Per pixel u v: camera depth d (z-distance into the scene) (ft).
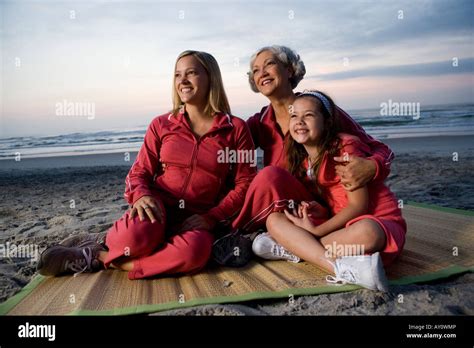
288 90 8.39
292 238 7.02
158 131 8.09
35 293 6.52
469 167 18.60
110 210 13.39
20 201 15.79
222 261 7.43
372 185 7.27
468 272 6.77
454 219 10.23
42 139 39.22
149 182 7.91
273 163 8.56
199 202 7.72
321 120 7.27
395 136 33.53
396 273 6.75
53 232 10.83
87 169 24.85
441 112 40.98
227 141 7.91
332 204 7.63
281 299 5.92
